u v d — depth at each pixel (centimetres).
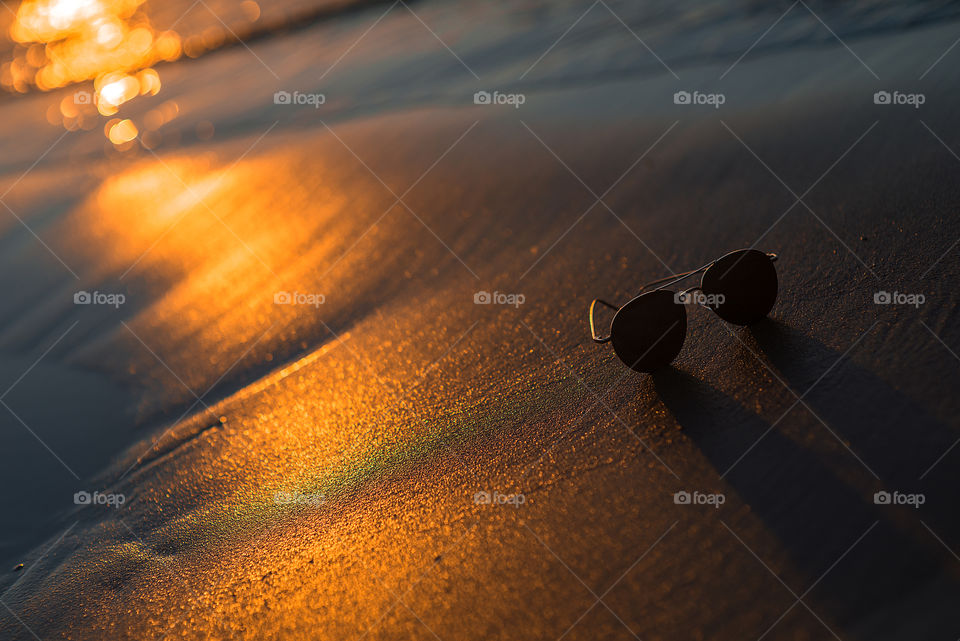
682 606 166
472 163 487
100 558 250
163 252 494
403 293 382
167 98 952
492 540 198
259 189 543
